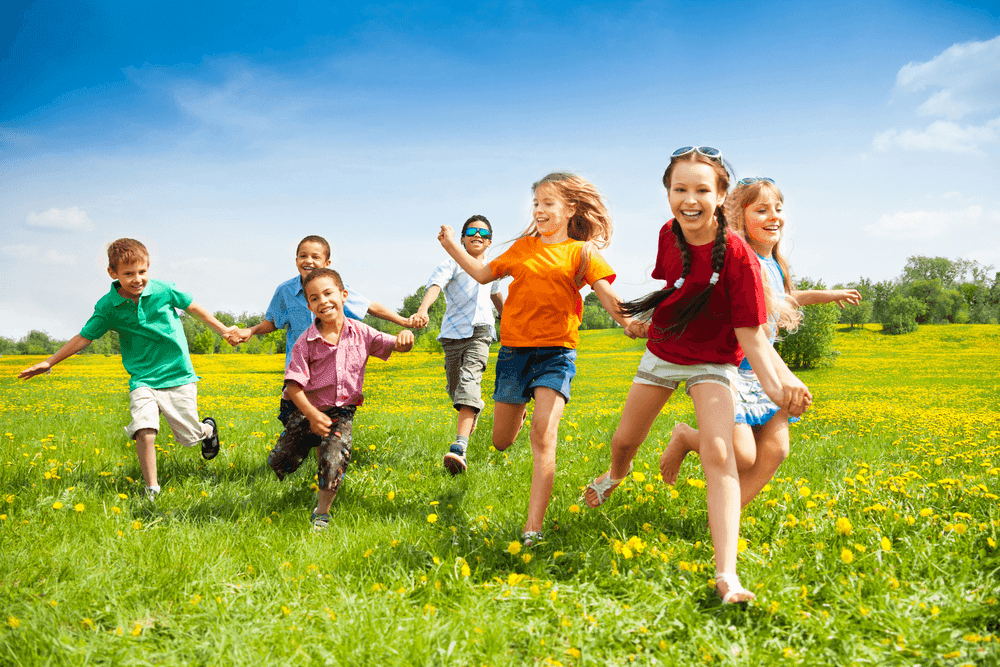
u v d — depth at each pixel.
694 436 3.18
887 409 12.98
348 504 3.88
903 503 3.54
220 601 2.43
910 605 2.32
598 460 5.10
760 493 3.87
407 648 2.13
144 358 4.42
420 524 3.44
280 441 3.96
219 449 5.23
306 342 3.79
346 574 2.74
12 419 8.11
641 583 2.52
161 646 2.20
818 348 41.38
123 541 3.03
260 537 3.16
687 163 2.72
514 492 4.17
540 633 2.21
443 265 5.58
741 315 2.69
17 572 2.63
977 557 2.76
